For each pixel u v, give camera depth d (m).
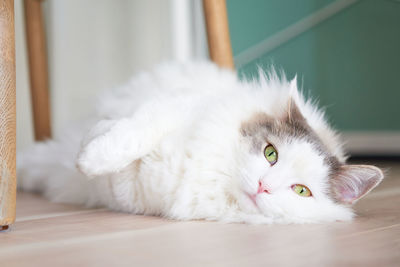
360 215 0.61
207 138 0.59
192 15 1.20
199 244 0.46
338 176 0.60
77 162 0.55
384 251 0.44
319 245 0.46
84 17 1.09
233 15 1.14
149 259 0.42
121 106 0.76
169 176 0.58
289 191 0.57
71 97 1.09
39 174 0.82
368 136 1.29
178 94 0.70
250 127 0.60
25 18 0.95
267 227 0.54
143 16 1.17
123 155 0.56
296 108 0.61
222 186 0.58
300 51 1.21
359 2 1.23
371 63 1.25
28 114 1.04
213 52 0.81
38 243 0.46
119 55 1.15
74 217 0.59
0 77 0.47
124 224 0.55
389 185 0.85
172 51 1.20
